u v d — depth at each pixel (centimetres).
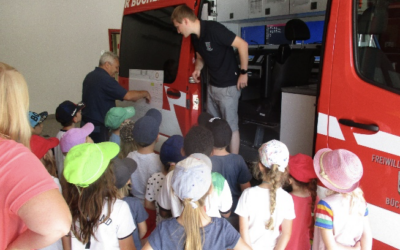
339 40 194
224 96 313
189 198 137
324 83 201
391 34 176
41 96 795
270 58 331
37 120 288
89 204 161
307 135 248
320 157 175
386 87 177
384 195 180
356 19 188
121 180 188
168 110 332
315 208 187
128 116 321
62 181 176
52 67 799
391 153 175
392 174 175
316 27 374
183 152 213
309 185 191
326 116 202
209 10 387
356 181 162
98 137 376
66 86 829
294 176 190
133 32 378
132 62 380
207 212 180
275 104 331
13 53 742
